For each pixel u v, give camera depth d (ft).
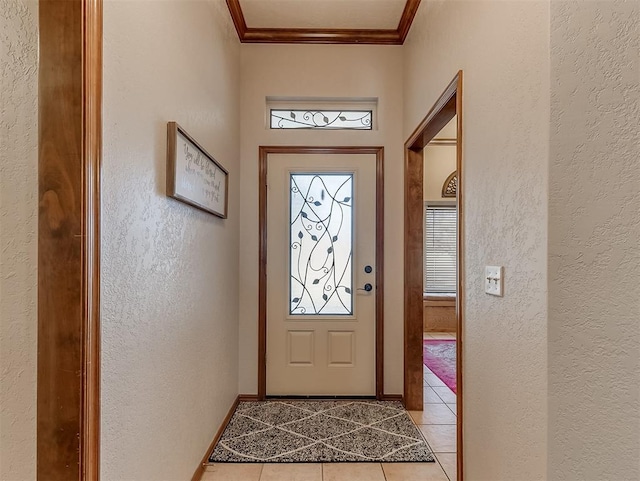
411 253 9.05
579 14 2.61
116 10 3.56
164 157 4.70
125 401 3.73
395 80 9.57
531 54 3.68
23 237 3.07
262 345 9.37
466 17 5.37
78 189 3.08
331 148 9.53
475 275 4.97
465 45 5.41
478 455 4.82
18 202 3.05
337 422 8.04
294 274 9.59
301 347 9.48
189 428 5.65
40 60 3.07
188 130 5.60
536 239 3.58
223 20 7.70
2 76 3.00
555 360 2.85
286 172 9.55
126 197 3.75
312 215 9.61
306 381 9.46
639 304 2.24
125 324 3.73
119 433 3.61
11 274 3.05
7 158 3.02
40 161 3.07
